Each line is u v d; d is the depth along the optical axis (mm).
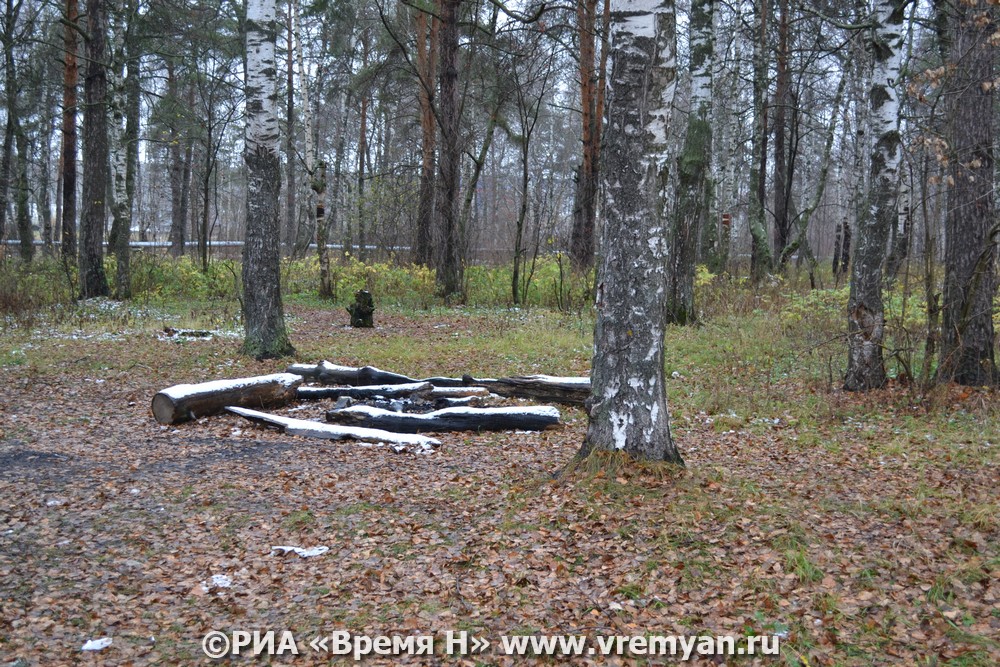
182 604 4613
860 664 3781
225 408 9188
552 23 22484
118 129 20531
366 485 6637
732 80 22906
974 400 8555
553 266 23250
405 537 5480
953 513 5430
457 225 22125
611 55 5938
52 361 12023
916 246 12820
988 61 8898
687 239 15062
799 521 5395
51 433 8234
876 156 9211
